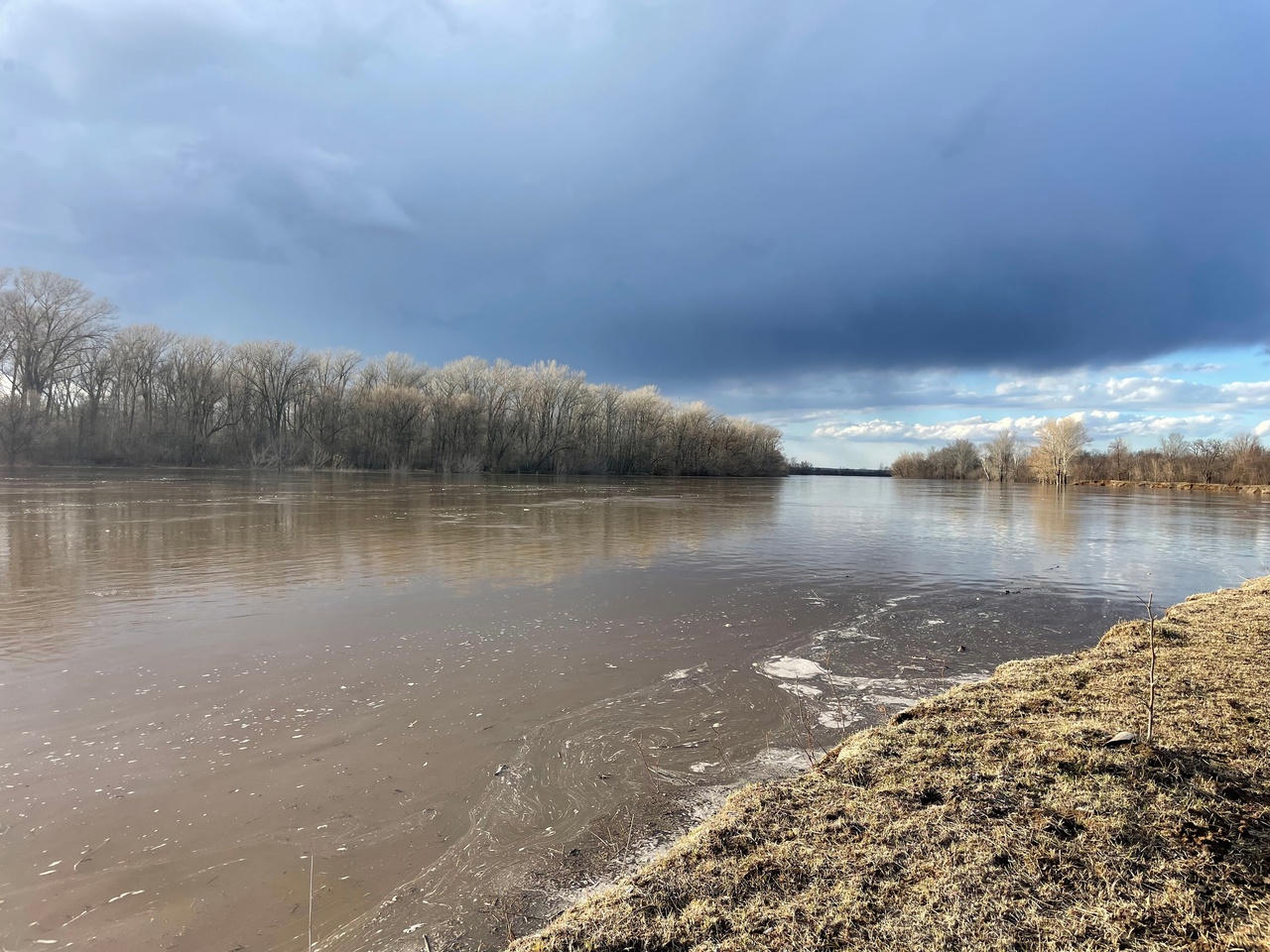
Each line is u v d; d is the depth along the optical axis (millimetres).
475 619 10227
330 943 3477
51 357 53344
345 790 5062
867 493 57281
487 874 4055
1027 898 3016
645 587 12883
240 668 7797
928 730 4941
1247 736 4586
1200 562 17625
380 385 70500
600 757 5680
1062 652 9039
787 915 2984
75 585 12148
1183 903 2939
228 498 30531
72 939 3498
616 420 87000
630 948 2861
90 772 5289
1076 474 80688
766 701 7039
